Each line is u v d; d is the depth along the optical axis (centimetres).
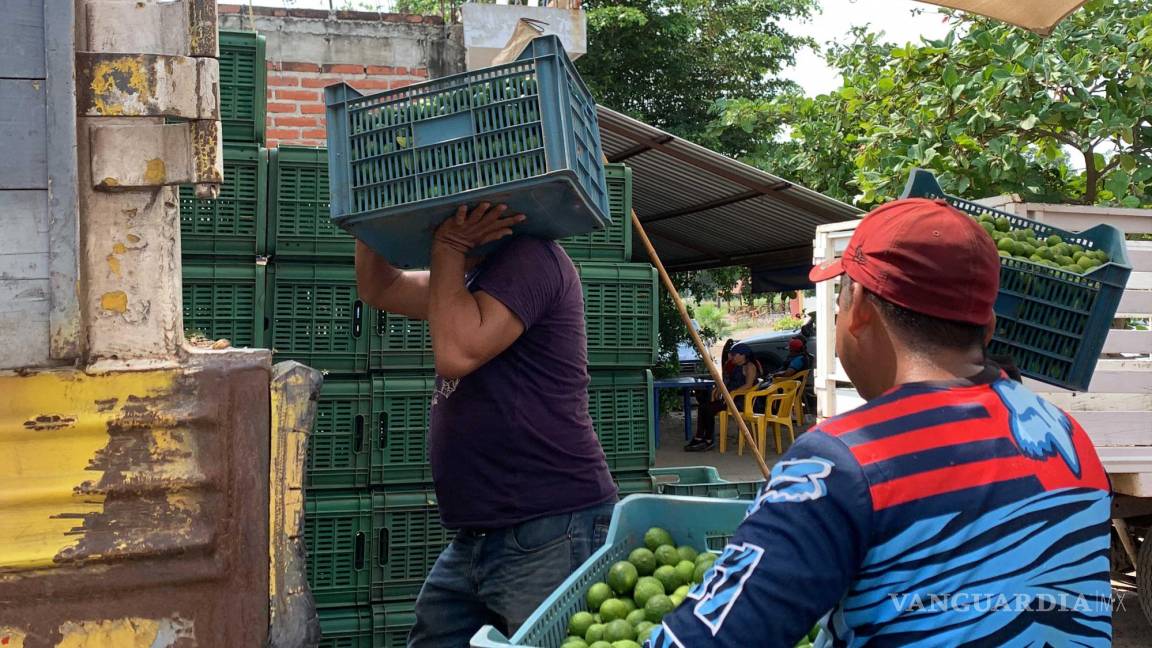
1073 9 380
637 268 443
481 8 728
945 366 142
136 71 171
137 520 172
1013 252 322
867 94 778
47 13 166
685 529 251
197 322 391
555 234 252
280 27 698
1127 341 445
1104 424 426
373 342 405
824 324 451
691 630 128
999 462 131
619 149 718
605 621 218
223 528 176
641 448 439
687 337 1341
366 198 221
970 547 126
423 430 406
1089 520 135
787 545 126
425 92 217
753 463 1056
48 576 168
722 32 1538
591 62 1425
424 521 401
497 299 240
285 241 402
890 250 142
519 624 252
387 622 389
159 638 173
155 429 173
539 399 254
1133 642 504
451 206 218
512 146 212
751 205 823
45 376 168
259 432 178
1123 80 649
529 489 254
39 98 166
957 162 677
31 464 167
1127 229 477
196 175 173
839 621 134
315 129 702
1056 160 724
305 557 182
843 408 441
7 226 166
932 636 125
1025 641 125
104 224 173
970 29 739
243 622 177
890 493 126
